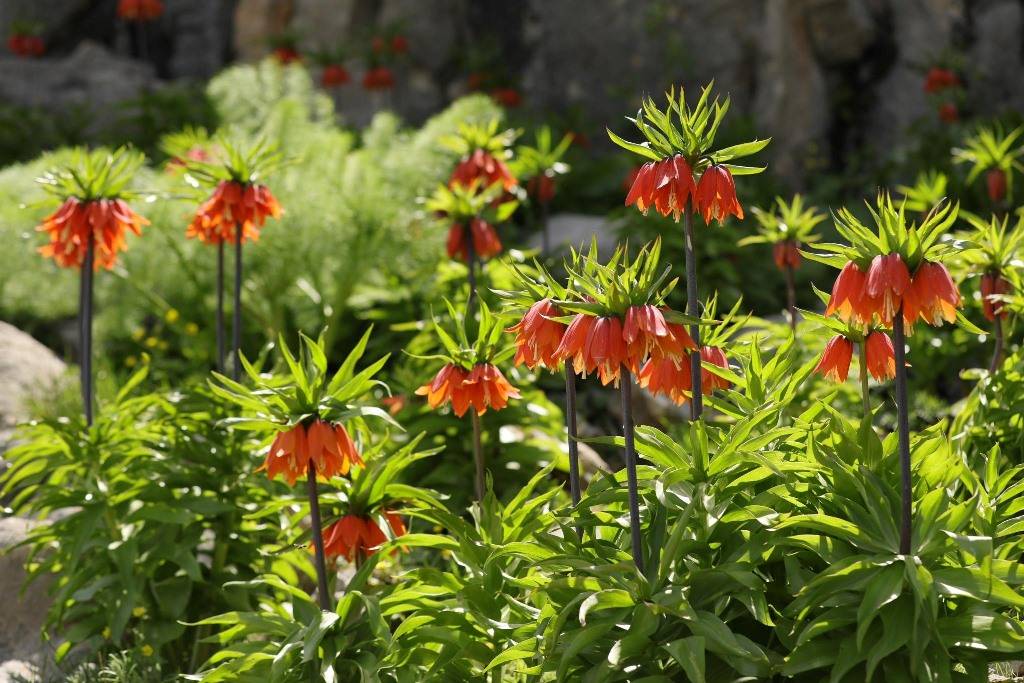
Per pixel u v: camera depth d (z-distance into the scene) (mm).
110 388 7254
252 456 5172
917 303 3035
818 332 5598
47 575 5637
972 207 9531
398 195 9195
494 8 16203
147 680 4734
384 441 4438
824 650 3270
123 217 5355
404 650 3902
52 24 17016
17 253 8109
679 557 3426
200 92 14203
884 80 14344
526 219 11453
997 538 3500
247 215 5363
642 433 3559
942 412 6883
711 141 3605
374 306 9078
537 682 3662
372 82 14625
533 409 5996
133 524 5168
